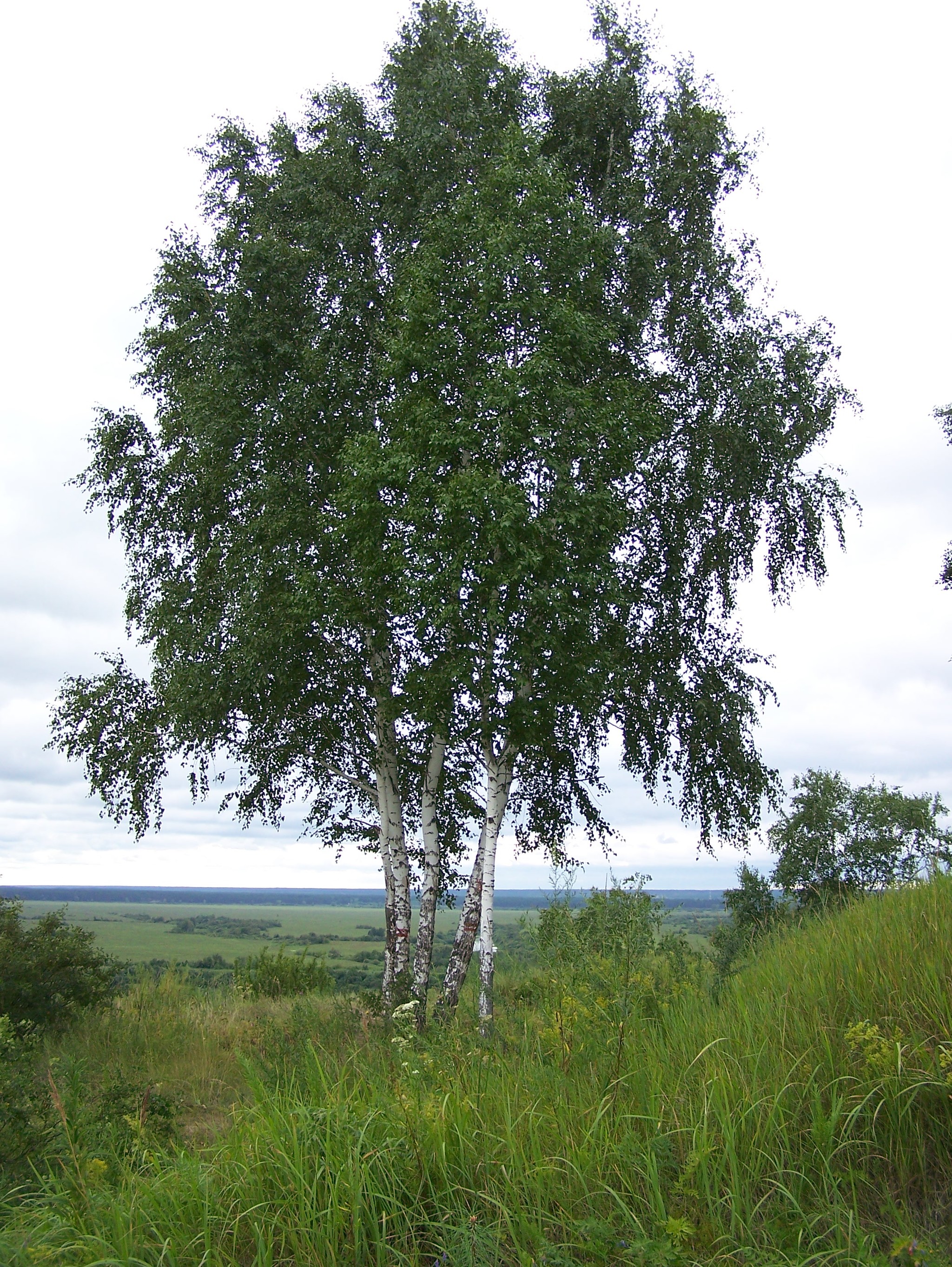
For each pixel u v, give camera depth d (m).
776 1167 3.50
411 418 11.47
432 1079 4.83
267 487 12.42
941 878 6.18
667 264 14.00
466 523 10.52
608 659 11.20
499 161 13.13
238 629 12.00
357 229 13.62
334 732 13.41
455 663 10.69
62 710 14.47
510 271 11.76
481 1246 3.17
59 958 11.98
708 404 13.67
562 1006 5.77
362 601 11.77
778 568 14.34
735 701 13.41
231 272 14.07
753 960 6.72
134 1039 10.84
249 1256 3.41
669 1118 3.90
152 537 14.80
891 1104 3.62
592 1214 3.37
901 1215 3.25
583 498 10.93
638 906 7.88
